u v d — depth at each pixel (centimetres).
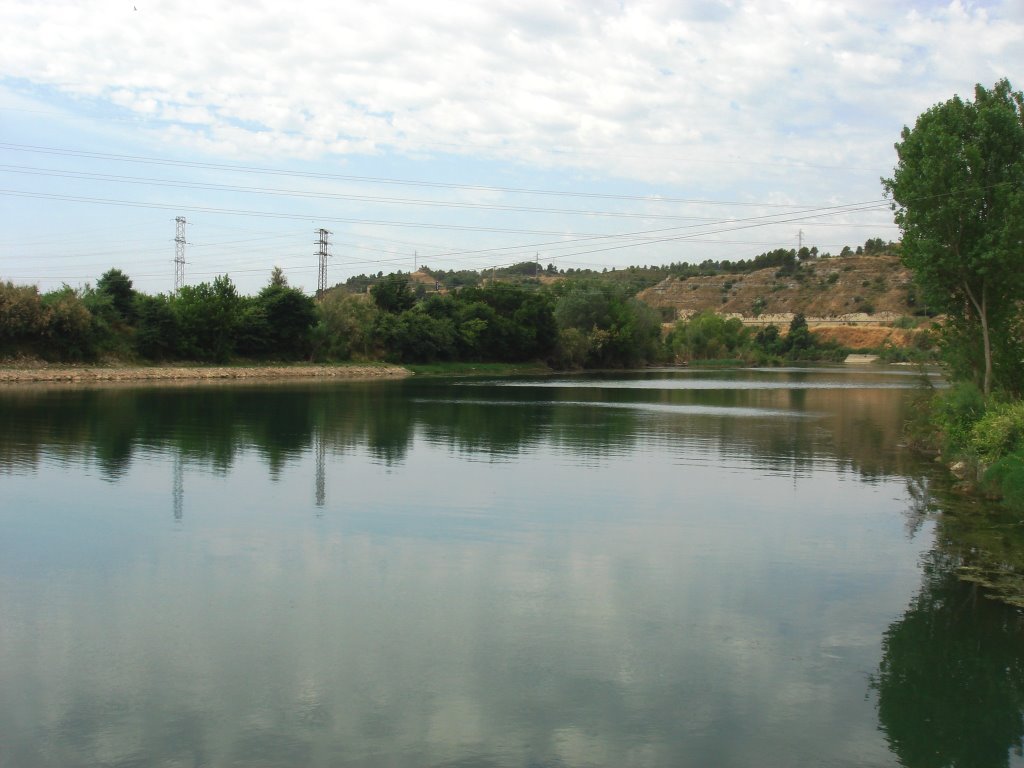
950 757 841
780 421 4122
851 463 2680
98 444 2714
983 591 1335
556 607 1223
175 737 840
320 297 10575
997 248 2662
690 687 976
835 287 18900
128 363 7269
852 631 1160
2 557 1416
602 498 2003
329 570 1370
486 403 4978
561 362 12119
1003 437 2255
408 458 2570
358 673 989
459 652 1053
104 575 1326
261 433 3105
